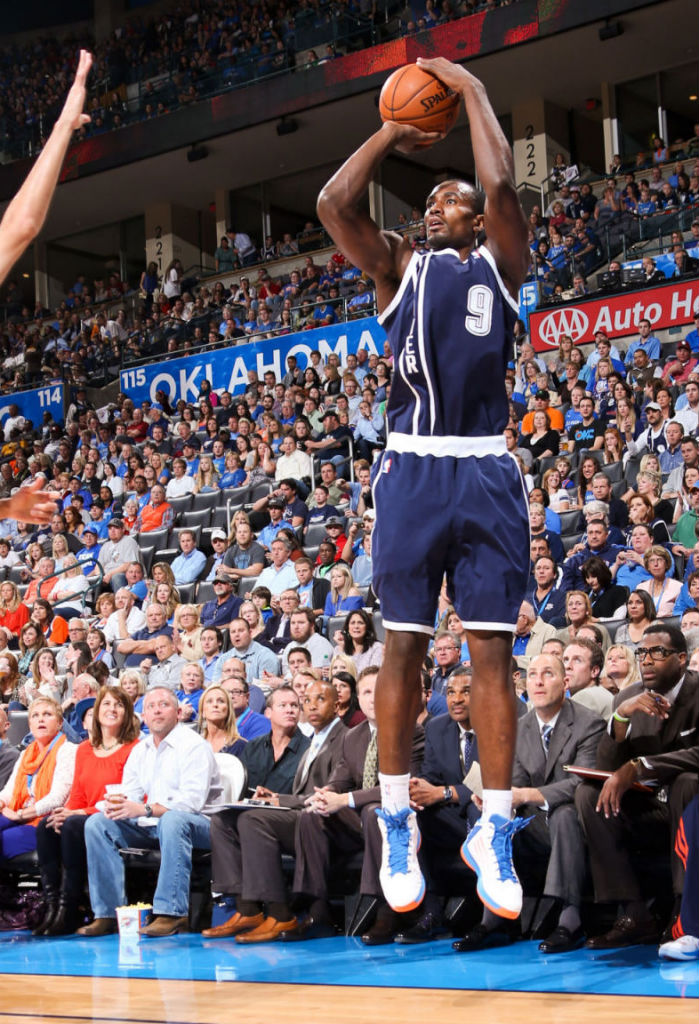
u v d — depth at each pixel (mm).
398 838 3361
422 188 24500
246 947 5715
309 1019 3957
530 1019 3824
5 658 10172
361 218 3260
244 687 7703
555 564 9086
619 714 5117
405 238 3363
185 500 14328
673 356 13555
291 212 25719
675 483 10492
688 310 14836
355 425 14898
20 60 26094
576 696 6223
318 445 14266
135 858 6641
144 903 7004
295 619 9242
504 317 3303
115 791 6691
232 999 4395
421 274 3260
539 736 5695
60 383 21094
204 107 22703
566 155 22484
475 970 4781
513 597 3279
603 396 13055
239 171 24891
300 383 17500
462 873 5695
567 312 15695
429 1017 3912
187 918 6332
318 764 6469
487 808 3309
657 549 8523
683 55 20547
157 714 6547
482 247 3342
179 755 6469
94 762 6863
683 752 4934
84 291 25922
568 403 13344
